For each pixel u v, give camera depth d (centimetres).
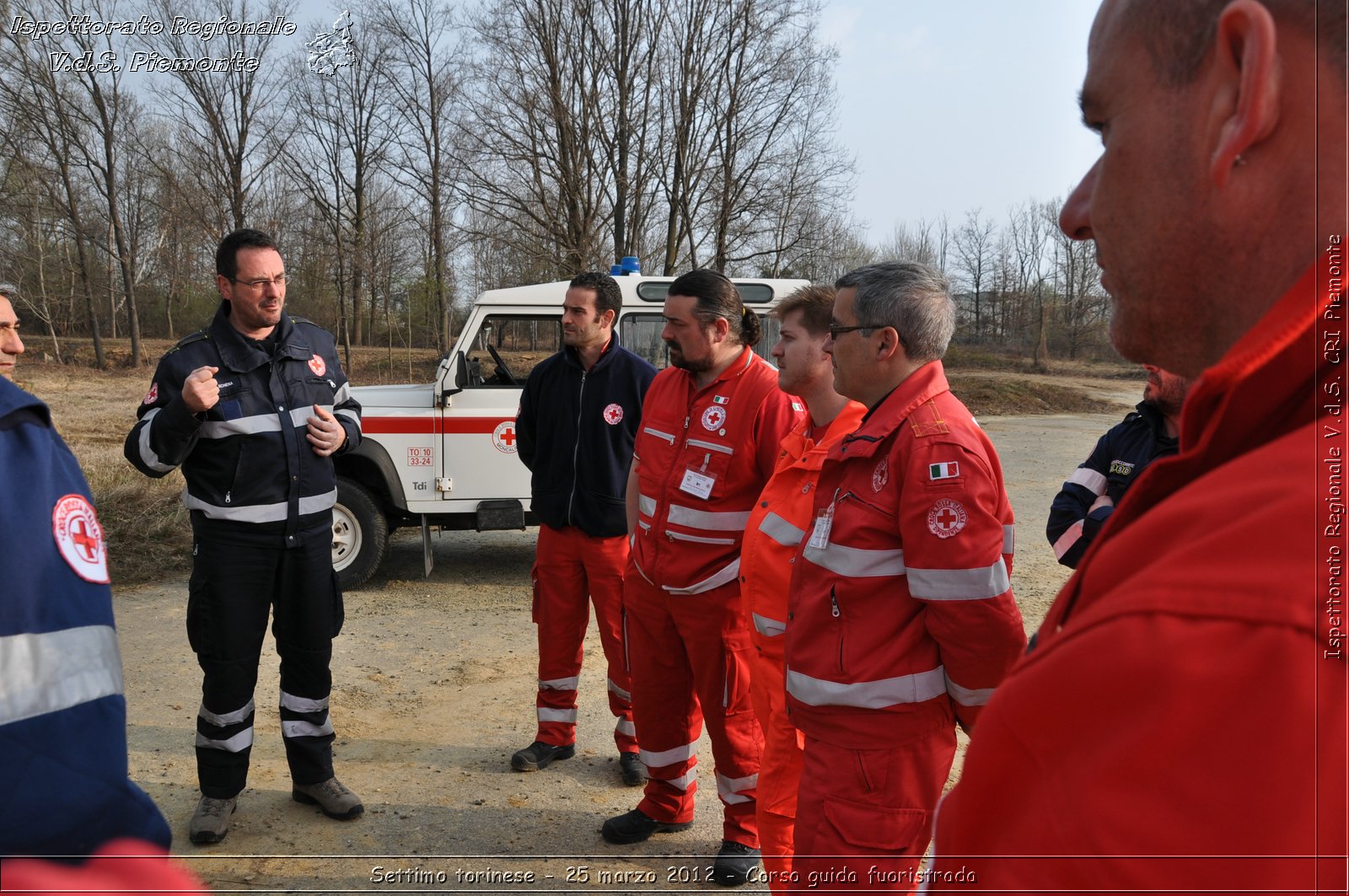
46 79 2227
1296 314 52
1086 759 48
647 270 2019
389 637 572
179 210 2509
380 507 668
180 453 302
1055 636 54
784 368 260
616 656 382
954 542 191
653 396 330
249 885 306
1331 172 54
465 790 379
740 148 1930
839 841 203
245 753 338
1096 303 3800
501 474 654
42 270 3369
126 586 664
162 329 3972
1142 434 325
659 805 337
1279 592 44
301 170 2567
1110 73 66
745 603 259
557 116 1791
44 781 86
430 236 2538
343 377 358
